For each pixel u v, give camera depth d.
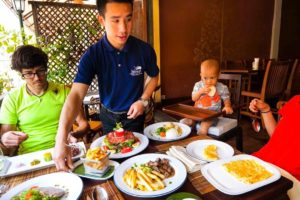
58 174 0.88
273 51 5.86
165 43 4.38
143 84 1.52
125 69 1.38
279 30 5.80
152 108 2.66
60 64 3.25
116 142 1.11
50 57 3.17
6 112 1.41
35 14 3.10
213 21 4.77
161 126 1.39
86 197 0.78
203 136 1.26
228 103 2.03
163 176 0.83
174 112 1.63
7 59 2.45
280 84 3.31
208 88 2.07
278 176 0.83
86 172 0.91
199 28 4.66
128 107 1.44
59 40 3.29
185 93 4.84
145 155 1.01
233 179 0.83
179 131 1.31
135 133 1.29
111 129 1.49
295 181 1.00
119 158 1.03
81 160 0.99
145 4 3.91
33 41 2.95
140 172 0.85
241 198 0.74
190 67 4.76
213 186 0.80
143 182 0.80
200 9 4.57
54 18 3.21
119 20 1.09
